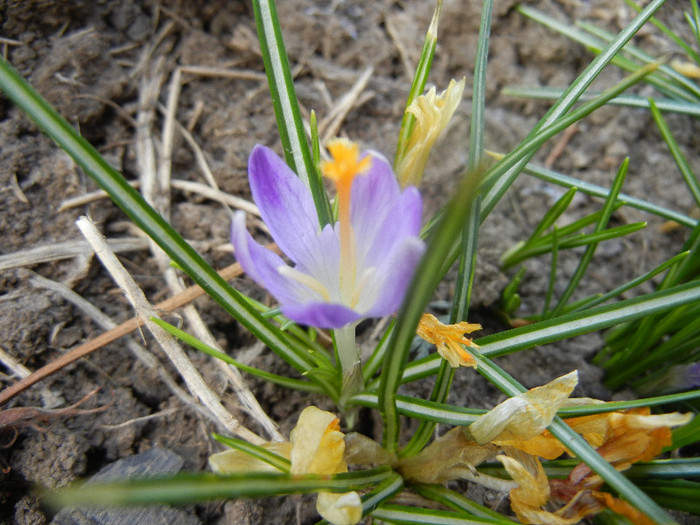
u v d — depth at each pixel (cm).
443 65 23
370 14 23
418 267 7
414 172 13
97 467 14
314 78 22
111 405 15
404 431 15
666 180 21
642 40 23
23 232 16
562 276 19
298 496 14
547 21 20
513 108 23
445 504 12
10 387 14
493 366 11
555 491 11
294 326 14
